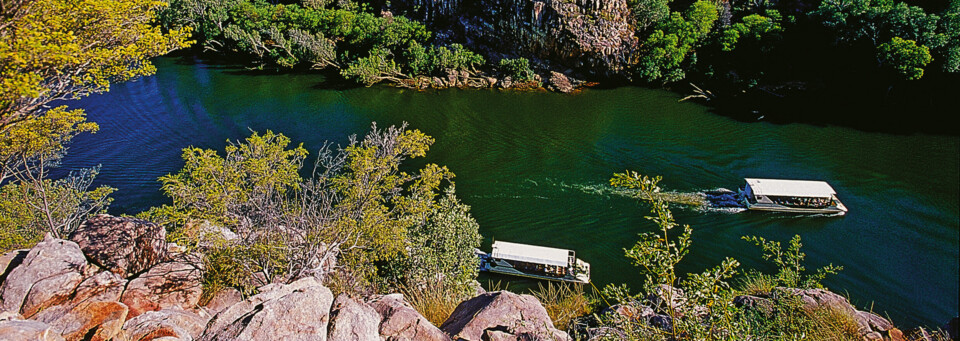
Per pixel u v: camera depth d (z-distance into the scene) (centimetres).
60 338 1018
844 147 6022
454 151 6075
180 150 5684
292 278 2028
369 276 2353
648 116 7262
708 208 4847
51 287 1512
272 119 6744
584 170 5616
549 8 8344
